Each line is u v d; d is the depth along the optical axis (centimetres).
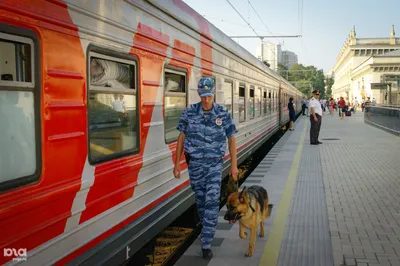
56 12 293
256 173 977
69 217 308
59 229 297
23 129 266
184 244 582
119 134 388
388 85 3075
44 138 281
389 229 555
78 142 318
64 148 301
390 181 855
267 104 1494
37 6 274
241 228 491
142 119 432
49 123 286
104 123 361
